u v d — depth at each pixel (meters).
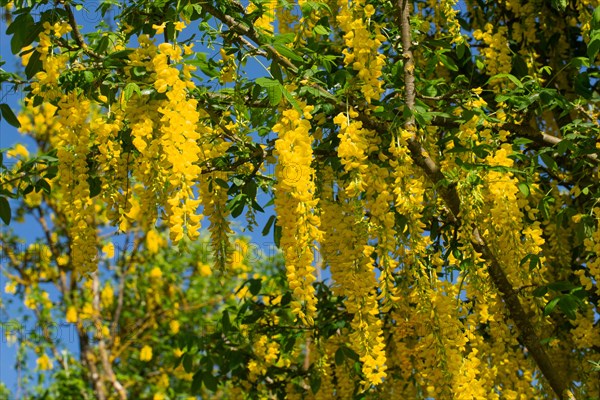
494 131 3.13
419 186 2.58
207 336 4.24
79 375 8.30
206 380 3.99
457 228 3.10
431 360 2.78
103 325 8.86
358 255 2.42
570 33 4.41
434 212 3.09
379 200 2.44
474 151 2.71
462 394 2.69
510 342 3.24
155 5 2.59
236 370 4.36
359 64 2.50
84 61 2.62
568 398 3.18
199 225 2.18
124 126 2.67
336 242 2.65
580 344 3.48
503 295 3.08
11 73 2.63
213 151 2.86
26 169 2.97
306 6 2.76
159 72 2.27
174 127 2.21
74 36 2.64
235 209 3.05
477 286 2.77
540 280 3.08
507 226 2.91
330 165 3.01
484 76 4.11
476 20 4.36
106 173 2.64
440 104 3.09
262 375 4.34
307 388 4.34
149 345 8.97
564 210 3.02
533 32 4.04
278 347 4.42
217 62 3.00
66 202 2.54
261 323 4.32
